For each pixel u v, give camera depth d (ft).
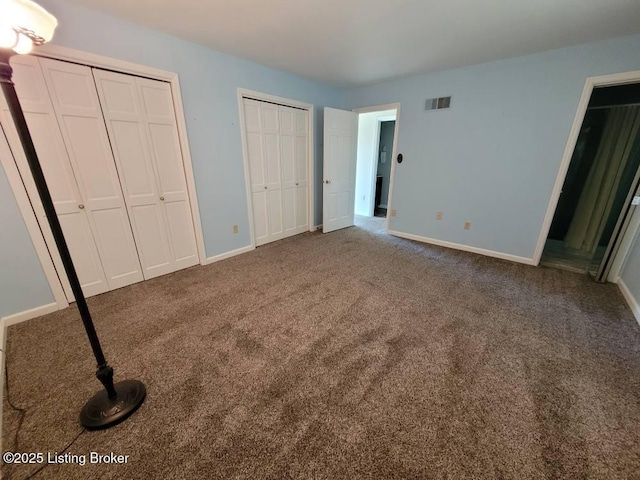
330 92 13.42
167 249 8.95
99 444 3.73
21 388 4.62
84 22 6.16
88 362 5.21
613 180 10.49
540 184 9.48
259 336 6.03
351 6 6.04
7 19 2.43
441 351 5.61
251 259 10.55
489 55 8.93
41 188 3.16
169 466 3.48
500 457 3.60
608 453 3.65
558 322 6.61
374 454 3.63
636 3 5.70
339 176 14.15
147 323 6.44
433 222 12.46
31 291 6.47
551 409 4.31
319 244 12.42
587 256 11.03
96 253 7.46
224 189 9.99
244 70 9.58
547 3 5.81
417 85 11.53
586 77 8.09
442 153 11.46
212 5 6.02
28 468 3.44
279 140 11.74
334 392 4.60
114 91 7.00
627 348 5.71
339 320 6.65
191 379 4.83
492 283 8.64
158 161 8.18
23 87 5.78
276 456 3.60
